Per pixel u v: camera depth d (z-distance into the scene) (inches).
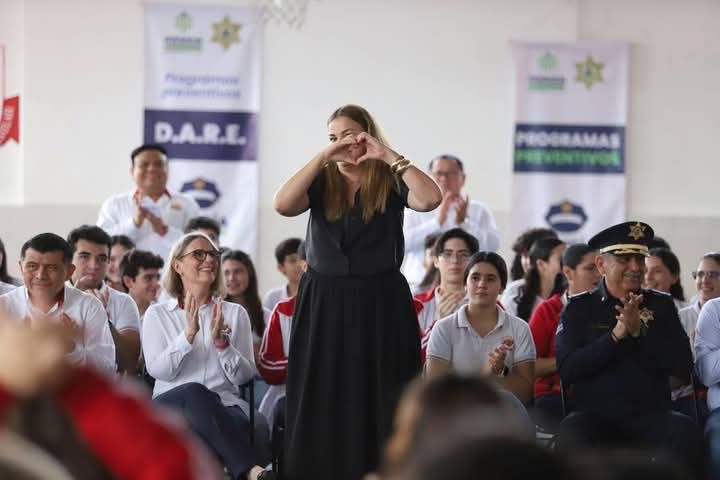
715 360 328.8
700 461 301.4
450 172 501.7
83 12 640.4
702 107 658.8
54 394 122.8
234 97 636.7
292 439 261.0
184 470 122.3
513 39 648.4
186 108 633.6
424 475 81.7
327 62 647.1
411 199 253.8
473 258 334.6
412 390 104.7
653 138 658.2
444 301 370.9
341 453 258.1
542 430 335.6
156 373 318.7
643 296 320.5
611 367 313.0
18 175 639.1
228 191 636.1
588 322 319.0
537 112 647.1
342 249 256.8
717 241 657.6
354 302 257.0
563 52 645.9
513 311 408.2
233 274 394.6
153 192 507.2
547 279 403.2
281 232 644.7
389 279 259.3
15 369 119.6
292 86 645.9
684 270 658.8
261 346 349.7
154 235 487.8
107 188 641.6
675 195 658.2
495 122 651.5
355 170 257.9
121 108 642.2
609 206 649.0
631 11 656.4
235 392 325.7
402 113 649.6
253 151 637.3
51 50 638.5
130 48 641.0
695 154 658.8
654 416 307.4
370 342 257.9
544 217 647.8
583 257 356.5
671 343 313.0
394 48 649.6
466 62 650.2
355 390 257.4
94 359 316.2
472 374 104.7
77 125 641.0
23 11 637.3
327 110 647.8
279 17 641.0
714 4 656.4
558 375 348.5
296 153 646.5
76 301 321.7
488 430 84.6
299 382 261.9
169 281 331.9
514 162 647.8
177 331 327.3
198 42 634.8
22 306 318.7
